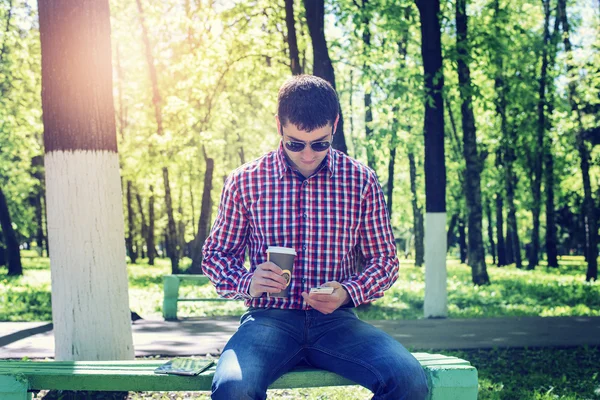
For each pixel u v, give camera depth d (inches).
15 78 930.1
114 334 210.8
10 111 922.7
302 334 126.3
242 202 132.5
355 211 132.8
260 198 131.1
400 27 542.3
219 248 134.6
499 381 248.4
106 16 216.4
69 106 208.7
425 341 327.0
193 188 1552.7
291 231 130.2
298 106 120.2
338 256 131.3
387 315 468.8
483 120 1028.5
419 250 1389.0
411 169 1230.9
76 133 208.7
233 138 1023.0
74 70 209.5
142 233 1688.0
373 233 135.3
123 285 215.0
